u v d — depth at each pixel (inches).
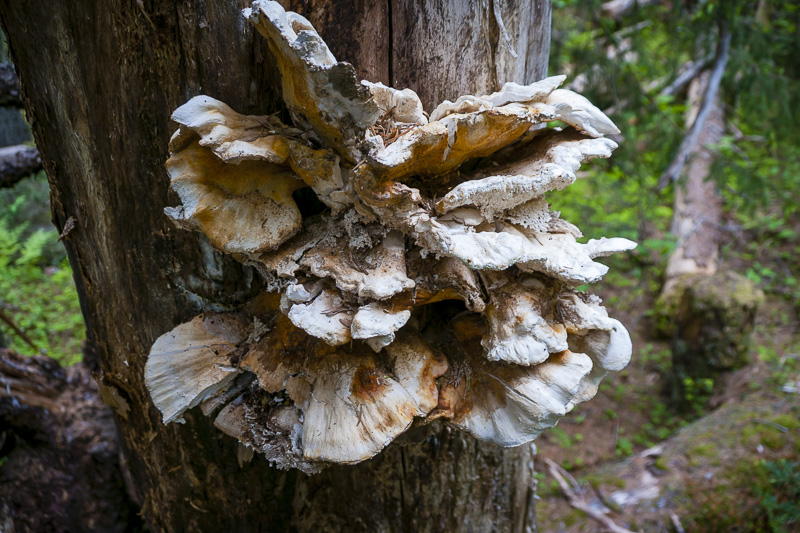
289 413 24.2
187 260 26.0
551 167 21.4
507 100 22.7
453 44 24.0
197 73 22.9
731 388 72.7
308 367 23.8
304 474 30.9
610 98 78.4
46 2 23.3
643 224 88.7
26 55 24.8
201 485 31.1
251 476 30.5
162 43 22.7
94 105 24.4
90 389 42.4
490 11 24.3
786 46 85.5
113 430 40.4
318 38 18.5
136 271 27.0
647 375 81.9
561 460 68.5
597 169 87.3
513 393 23.9
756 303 72.9
